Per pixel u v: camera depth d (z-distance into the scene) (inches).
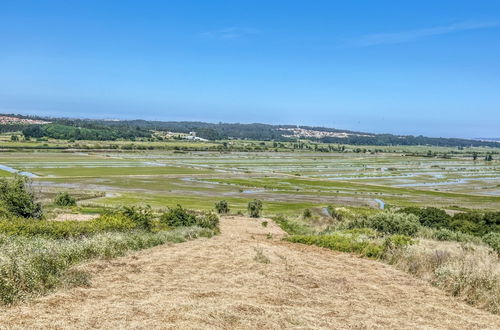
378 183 5733.3
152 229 1366.9
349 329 451.8
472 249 933.2
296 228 2023.9
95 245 764.0
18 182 1594.5
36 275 522.6
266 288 598.2
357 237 1190.9
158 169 6205.7
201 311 457.1
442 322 504.7
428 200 4261.8
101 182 4554.6
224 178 5467.5
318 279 684.7
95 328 397.7
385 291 639.8
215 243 1075.9
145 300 496.4
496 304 565.3
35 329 385.4
